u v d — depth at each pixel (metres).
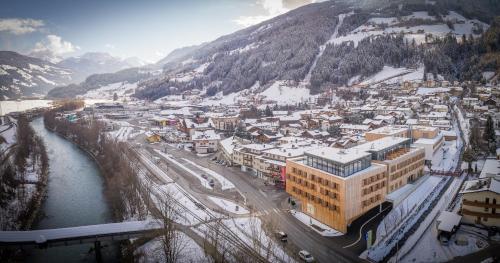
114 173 172.50
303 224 114.62
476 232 99.88
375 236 103.56
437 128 194.25
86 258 108.31
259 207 130.50
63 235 104.94
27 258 107.94
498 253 89.00
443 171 154.25
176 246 103.69
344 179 103.69
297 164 122.94
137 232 107.94
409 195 129.00
